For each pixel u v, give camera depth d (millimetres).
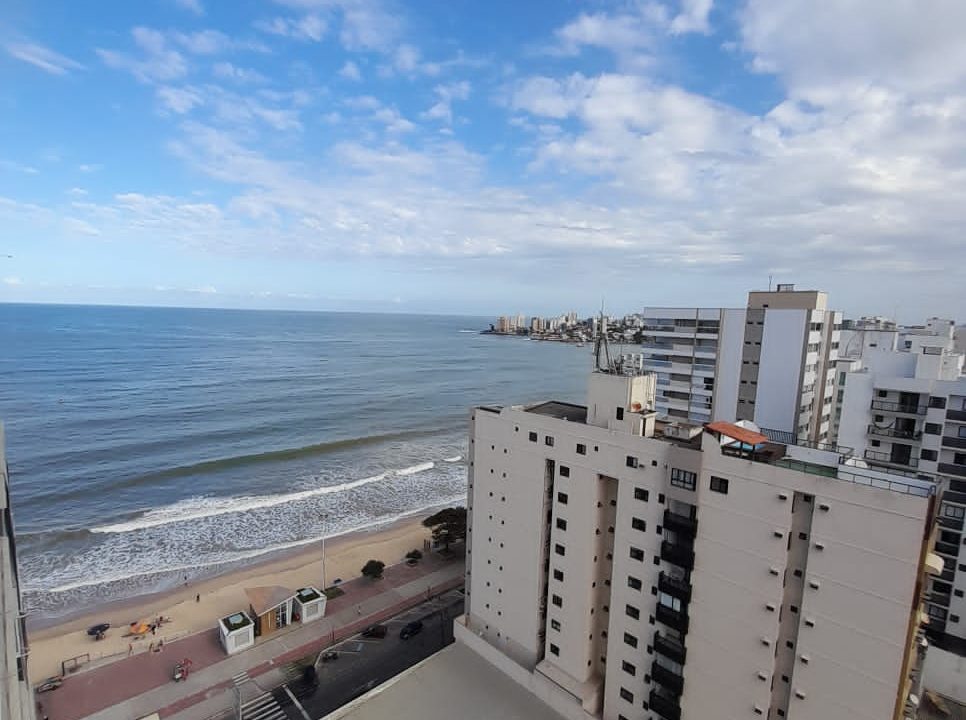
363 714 32969
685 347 56250
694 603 26422
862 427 45812
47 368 178125
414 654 43656
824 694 22375
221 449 101375
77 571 59656
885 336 73625
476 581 39656
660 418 36938
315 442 109250
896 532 20156
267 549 66188
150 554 63875
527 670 35219
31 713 19875
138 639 46375
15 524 69562
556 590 33906
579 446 31719
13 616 15164
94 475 85375
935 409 42219
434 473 97062
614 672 31172
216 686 39688
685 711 27234
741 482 24453
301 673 41219
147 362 198750
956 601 41812
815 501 22109
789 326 49312
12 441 100438
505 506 36750
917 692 30281
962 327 83875
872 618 20938
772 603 23734
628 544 29688
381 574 57906
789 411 49406
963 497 41188
